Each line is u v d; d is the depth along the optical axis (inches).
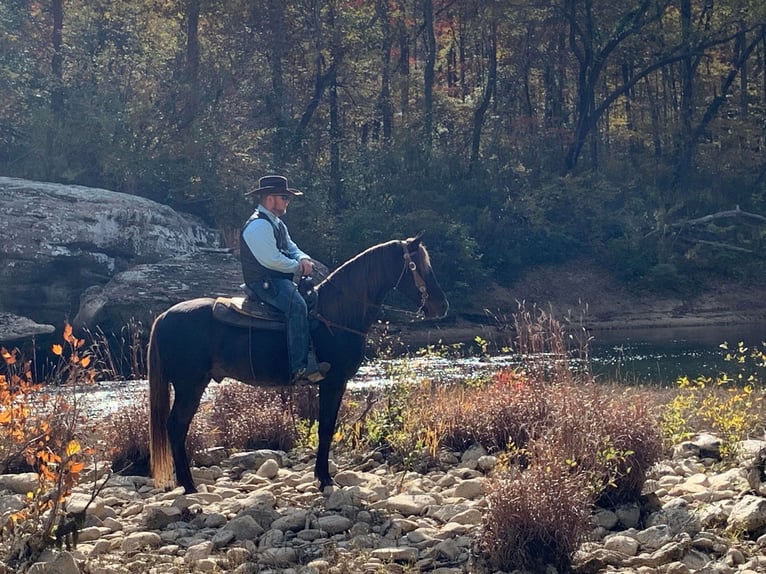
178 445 329.1
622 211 1572.3
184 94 1414.9
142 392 412.5
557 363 411.5
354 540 271.4
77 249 1005.2
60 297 1000.2
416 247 337.1
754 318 1358.3
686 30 1630.2
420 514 302.0
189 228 1163.3
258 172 1401.3
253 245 323.9
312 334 329.4
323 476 334.3
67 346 869.2
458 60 2032.5
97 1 1563.7
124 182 1280.8
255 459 384.2
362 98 1647.4
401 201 1435.8
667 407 446.3
